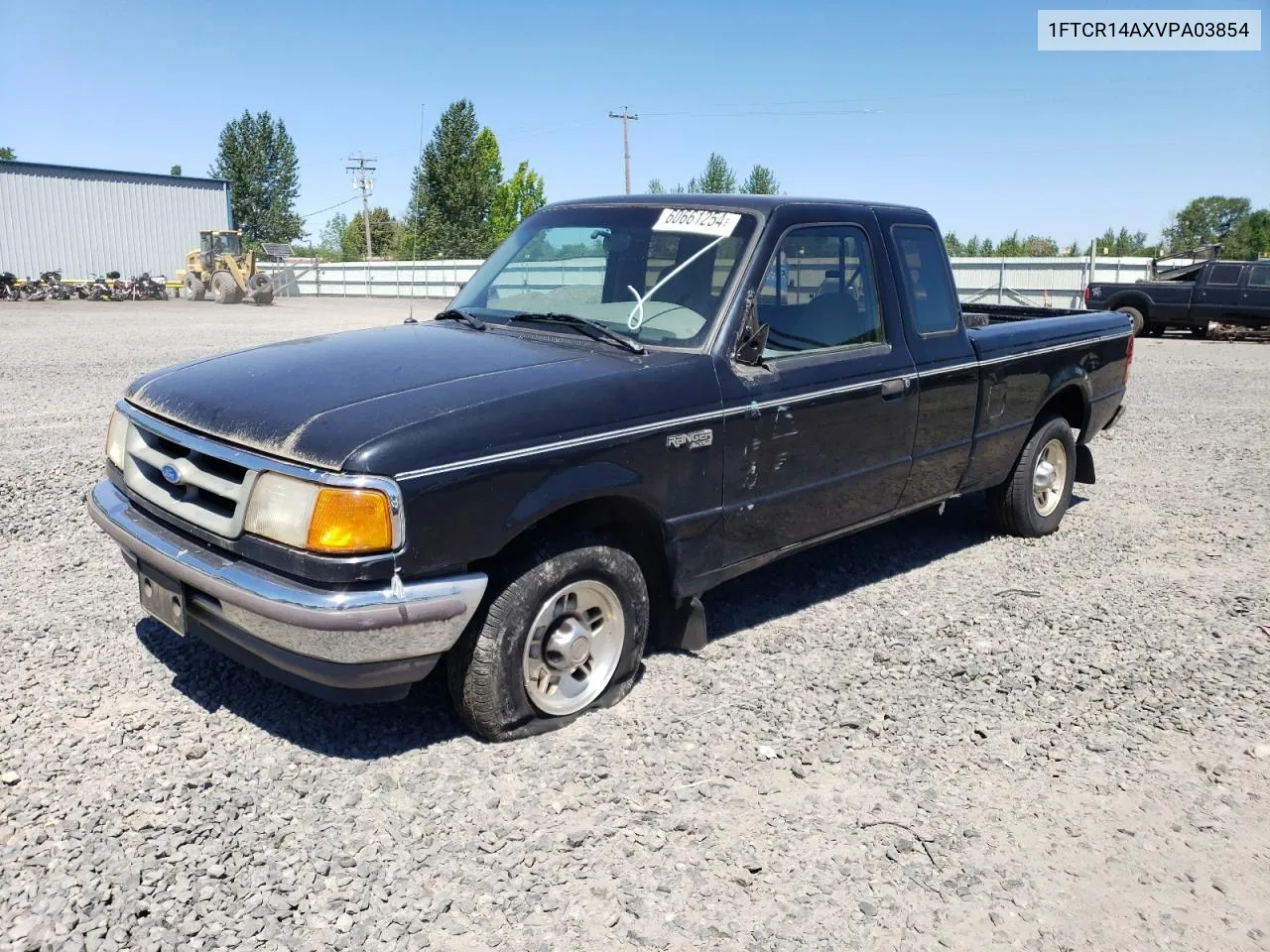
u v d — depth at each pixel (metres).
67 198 38.91
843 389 4.48
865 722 3.81
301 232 73.88
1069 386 6.29
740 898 2.79
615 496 3.64
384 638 3.07
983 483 5.77
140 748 3.41
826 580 5.45
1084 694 4.13
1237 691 4.20
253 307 33.59
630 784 3.32
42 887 2.67
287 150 72.19
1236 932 2.74
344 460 3.02
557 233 4.79
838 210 4.68
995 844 3.09
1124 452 9.31
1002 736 3.76
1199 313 21.64
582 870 2.87
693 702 3.92
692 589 4.06
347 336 4.34
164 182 41.56
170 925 2.56
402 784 3.26
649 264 4.38
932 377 5.00
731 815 3.17
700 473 3.92
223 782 3.22
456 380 3.52
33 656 4.07
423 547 3.10
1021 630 4.80
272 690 3.88
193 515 3.39
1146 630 4.85
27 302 32.19
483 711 3.44
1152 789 3.43
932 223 5.30
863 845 3.05
